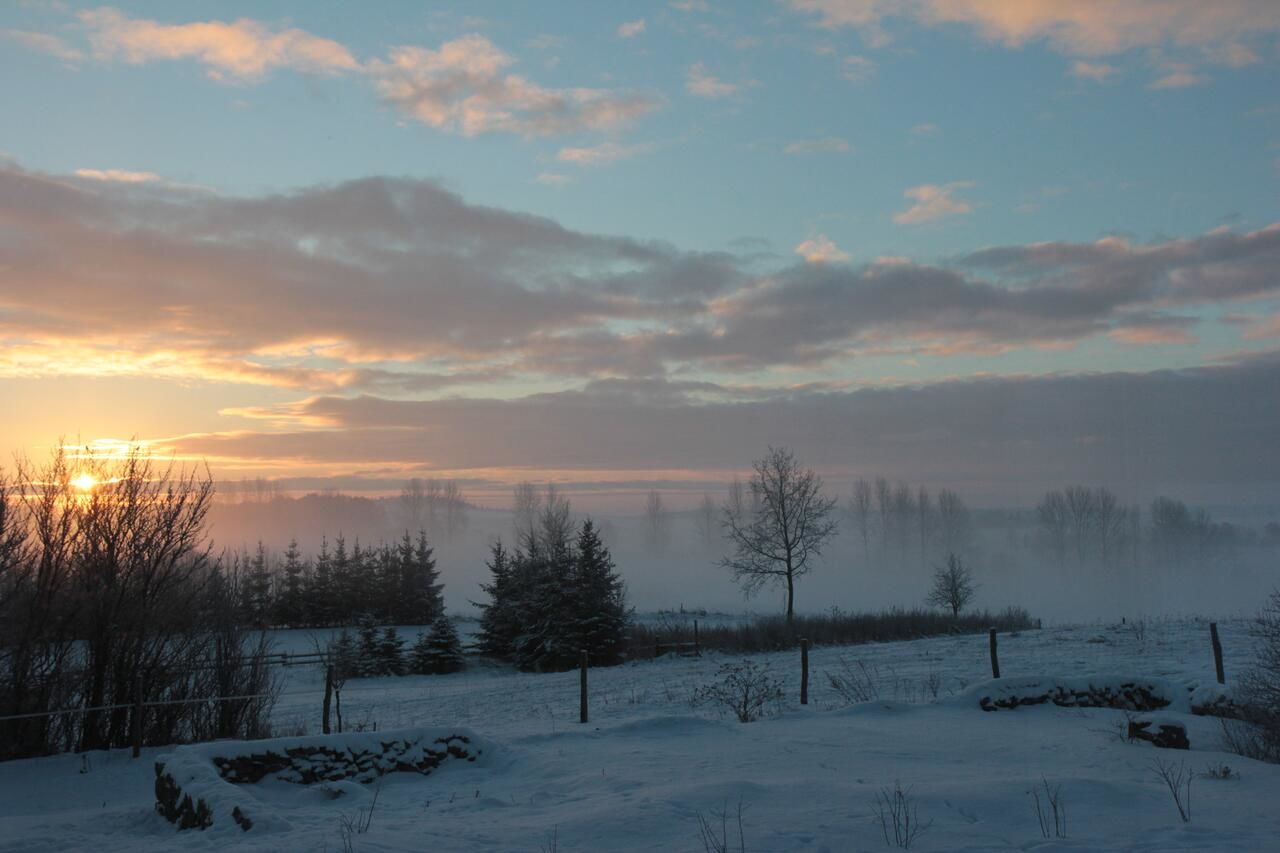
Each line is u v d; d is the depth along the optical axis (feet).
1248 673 48.57
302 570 196.95
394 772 39.29
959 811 28.48
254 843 25.79
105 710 53.67
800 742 42.96
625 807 29.53
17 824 34.76
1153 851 23.67
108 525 55.01
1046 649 85.97
